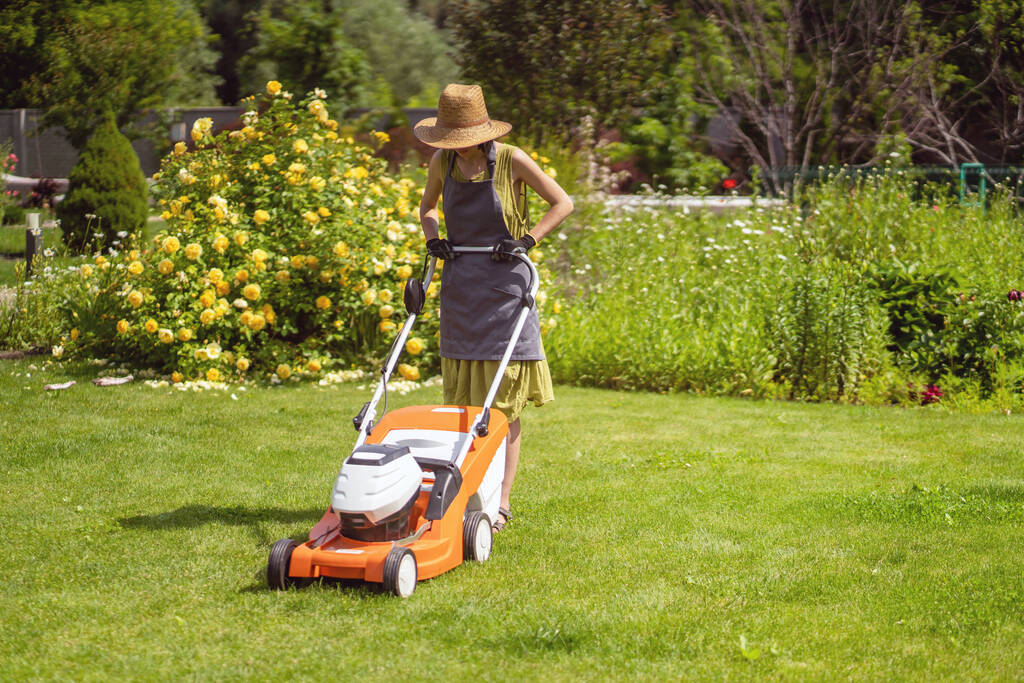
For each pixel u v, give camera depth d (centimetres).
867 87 1842
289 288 833
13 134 2442
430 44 2986
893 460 589
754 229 1084
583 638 332
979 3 1783
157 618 349
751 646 326
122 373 818
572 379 846
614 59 1628
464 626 341
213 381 788
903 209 1073
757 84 1939
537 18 1628
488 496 432
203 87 3109
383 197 901
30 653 320
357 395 768
